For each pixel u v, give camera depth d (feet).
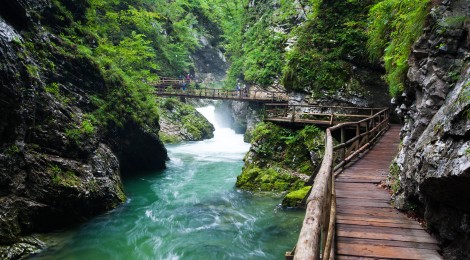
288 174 41.22
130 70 57.47
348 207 19.25
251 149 45.52
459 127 11.64
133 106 48.21
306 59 54.44
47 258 23.29
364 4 53.72
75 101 35.83
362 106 49.47
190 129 92.58
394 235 15.31
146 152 51.55
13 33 26.48
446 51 16.43
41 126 28.68
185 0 143.43
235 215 32.63
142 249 25.61
